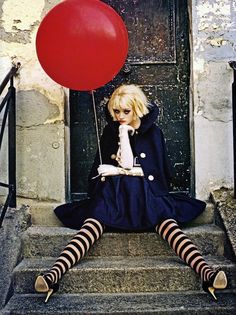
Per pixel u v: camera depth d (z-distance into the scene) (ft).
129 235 7.54
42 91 8.74
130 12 9.70
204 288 6.51
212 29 8.89
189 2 9.39
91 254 7.54
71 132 9.66
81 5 7.01
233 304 6.42
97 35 6.86
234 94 7.87
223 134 8.75
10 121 8.21
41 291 6.34
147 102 8.27
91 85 7.27
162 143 8.23
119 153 8.07
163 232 7.24
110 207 7.52
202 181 8.69
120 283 6.95
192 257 6.81
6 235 7.34
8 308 6.38
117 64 7.22
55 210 8.11
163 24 9.68
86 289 6.94
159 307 6.38
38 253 7.63
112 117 8.33
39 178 8.64
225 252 7.49
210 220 8.25
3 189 8.64
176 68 9.66
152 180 7.84
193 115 8.92
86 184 9.64
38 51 7.16
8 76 7.82
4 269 6.81
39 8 8.84
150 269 6.95
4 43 8.82
